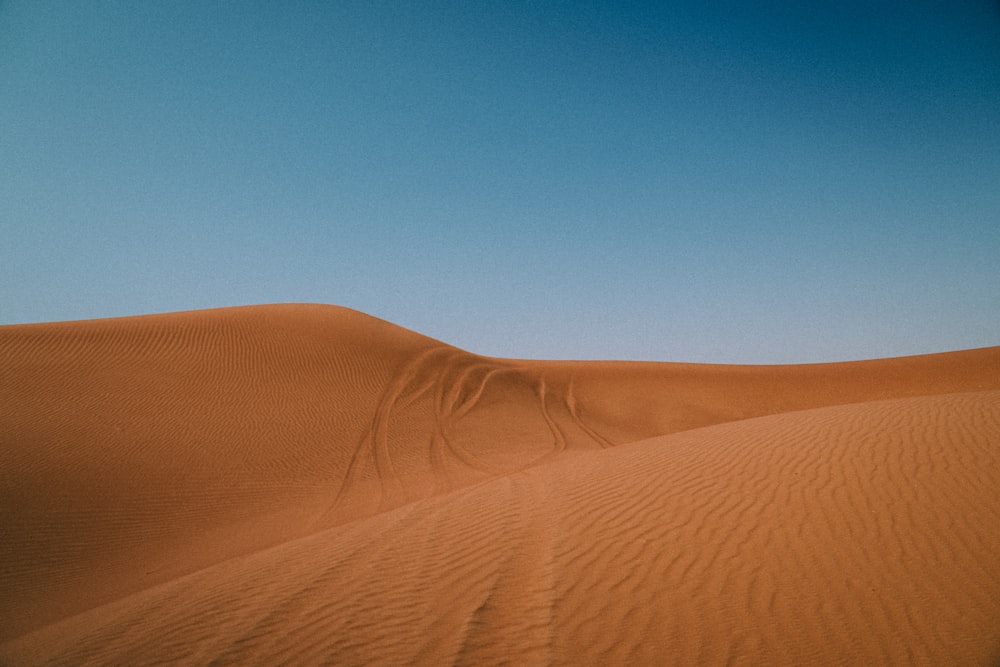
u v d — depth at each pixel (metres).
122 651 5.35
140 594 7.88
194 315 33.47
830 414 11.20
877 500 6.73
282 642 5.24
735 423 12.62
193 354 27.83
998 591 5.12
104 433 18.00
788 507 6.86
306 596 6.12
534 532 7.19
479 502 8.94
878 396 40.00
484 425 27.16
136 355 26.23
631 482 8.52
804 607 5.20
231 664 4.95
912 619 4.94
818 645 4.77
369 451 21.05
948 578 5.35
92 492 14.27
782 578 5.60
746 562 5.90
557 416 32.53
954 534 5.93
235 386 25.48
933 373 43.38
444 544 7.21
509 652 4.91
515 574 6.18
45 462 15.22
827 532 6.24
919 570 5.50
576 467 10.54
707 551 6.18
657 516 7.11
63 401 20.02
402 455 20.98
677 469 8.77
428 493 15.86
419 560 6.80
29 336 25.72
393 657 4.92
